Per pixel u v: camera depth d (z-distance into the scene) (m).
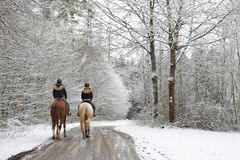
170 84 21.66
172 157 10.98
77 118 37.25
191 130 19.52
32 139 16.09
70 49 32.56
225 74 22.41
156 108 22.42
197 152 11.80
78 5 21.31
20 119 23.34
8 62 19.64
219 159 10.55
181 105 23.19
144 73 27.91
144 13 21.05
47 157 11.25
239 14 20.17
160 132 18.33
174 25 20.83
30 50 20.70
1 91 20.58
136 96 42.06
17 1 12.63
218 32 21.03
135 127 21.86
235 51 22.28
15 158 11.04
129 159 10.84
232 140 14.88
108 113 50.78
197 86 23.30
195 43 21.38
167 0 20.59
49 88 26.48
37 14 14.13
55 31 29.42
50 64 27.73
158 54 26.05
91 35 22.59
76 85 33.72
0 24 12.98
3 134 18.17
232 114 21.55
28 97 23.97
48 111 26.83
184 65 23.78
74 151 12.50
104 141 15.29
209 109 21.36
